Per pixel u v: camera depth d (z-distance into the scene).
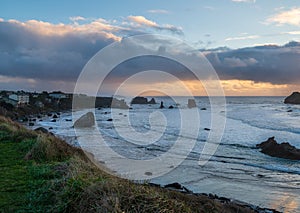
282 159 20.38
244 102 129.50
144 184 6.73
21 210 4.62
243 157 21.00
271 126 40.09
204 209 7.23
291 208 11.02
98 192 4.61
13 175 6.58
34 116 61.06
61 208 4.52
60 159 8.57
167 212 4.46
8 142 11.05
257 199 11.98
